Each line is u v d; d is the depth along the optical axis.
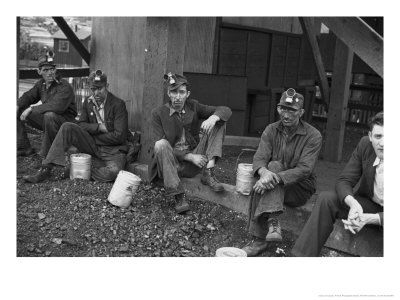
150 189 5.44
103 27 7.86
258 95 9.43
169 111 5.12
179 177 5.40
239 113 8.02
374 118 3.94
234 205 5.09
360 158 4.09
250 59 9.23
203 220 4.93
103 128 5.68
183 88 5.03
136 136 6.06
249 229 4.36
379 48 4.52
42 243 4.36
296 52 10.52
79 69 8.62
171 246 4.52
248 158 7.13
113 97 5.78
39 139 7.20
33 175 5.46
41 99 6.11
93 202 5.00
